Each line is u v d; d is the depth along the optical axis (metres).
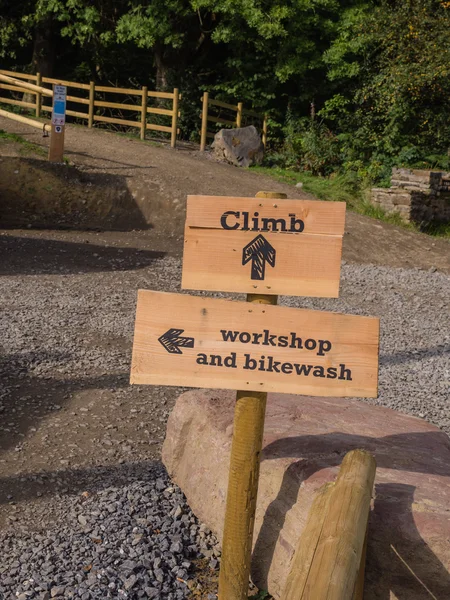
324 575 2.08
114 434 4.79
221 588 2.89
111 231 12.10
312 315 2.71
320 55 19.73
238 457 2.81
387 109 18.38
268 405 3.85
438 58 17.39
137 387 5.66
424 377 6.48
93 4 20.09
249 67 20.39
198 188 13.61
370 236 12.83
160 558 3.36
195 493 3.62
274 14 18.27
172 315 2.77
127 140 16.86
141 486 4.02
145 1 19.42
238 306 2.75
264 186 14.70
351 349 2.71
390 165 17.66
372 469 2.71
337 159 18.39
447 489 2.91
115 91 17.80
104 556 3.37
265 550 3.09
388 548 2.63
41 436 4.68
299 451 3.22
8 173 12.79
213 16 19.50
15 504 3.84
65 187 12.96
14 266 9.24
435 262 11.99
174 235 12.23
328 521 2.36
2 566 3.29
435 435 3.61
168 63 21.09
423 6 18.08
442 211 15.02
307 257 2.74
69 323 7.09
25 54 23.47
